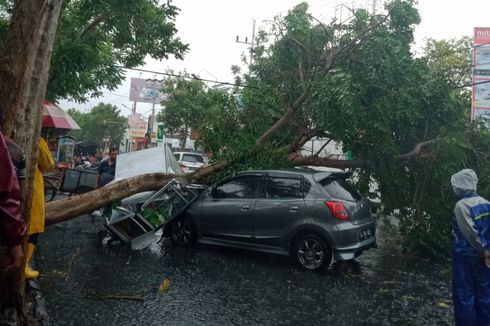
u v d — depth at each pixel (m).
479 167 8.76
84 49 10.48
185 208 8.60
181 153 24.83
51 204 7.11
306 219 7.22
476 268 3.99
